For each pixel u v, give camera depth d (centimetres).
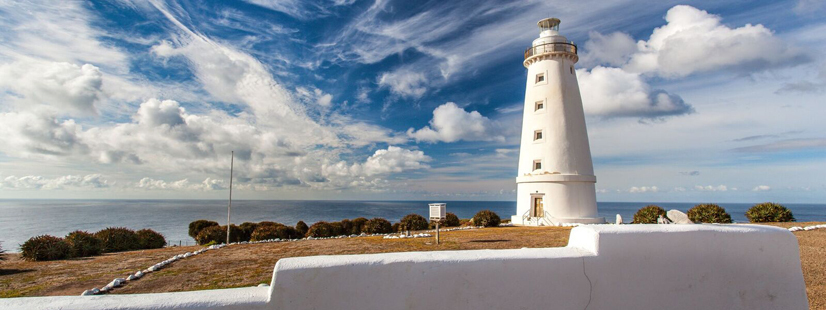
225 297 273
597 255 321
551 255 315
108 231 1870
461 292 297
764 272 348
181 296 271
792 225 1691
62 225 6112
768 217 1948
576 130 2473
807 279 752
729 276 341
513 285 306
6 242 3906
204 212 11038
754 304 343
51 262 1321
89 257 1474
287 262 282
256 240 2278
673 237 335
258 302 273
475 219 2552
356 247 1506
